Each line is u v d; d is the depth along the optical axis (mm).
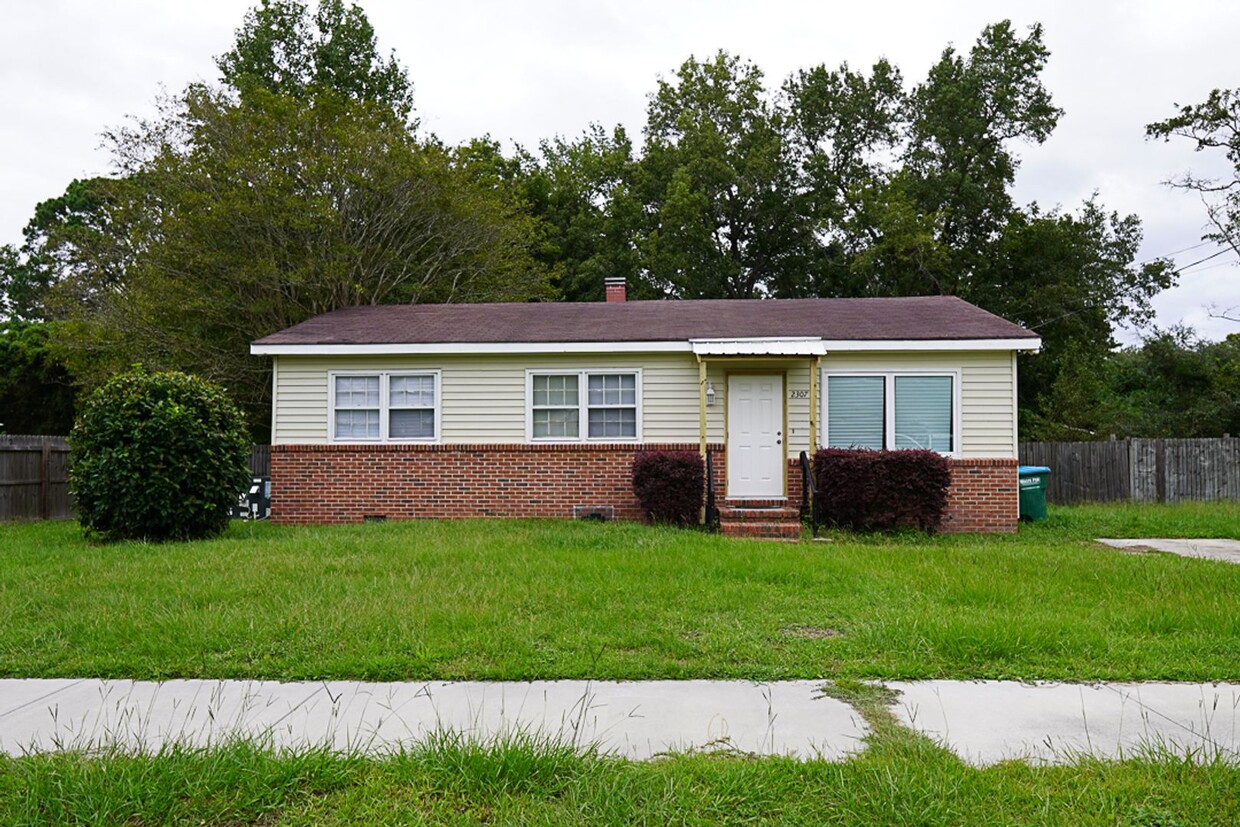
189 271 22969
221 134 23906
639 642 6516
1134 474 21188
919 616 7066
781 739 4676
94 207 43812
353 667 5879
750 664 6051
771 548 11039
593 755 4273
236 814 3826
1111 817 3725
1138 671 5902
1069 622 7020
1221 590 8430
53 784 3988
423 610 7254
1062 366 31484
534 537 12117
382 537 12211
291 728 4832
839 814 3783
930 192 33719
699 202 34594
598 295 35406
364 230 24953
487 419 15734
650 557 10039
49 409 34344
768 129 37438
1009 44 34250
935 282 33094
